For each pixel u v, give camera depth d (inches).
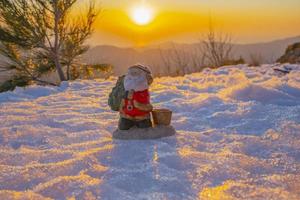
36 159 20.6
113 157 20.1
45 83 69.2
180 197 15.3
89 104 36.4
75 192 15.9
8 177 17.8
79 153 20.9
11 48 66.3
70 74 73.2
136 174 17.6
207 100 33.3
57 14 66.3
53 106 35.8
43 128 27.0
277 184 16.4
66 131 26.4
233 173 17.7
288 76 43.4
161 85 45.9
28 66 68.3
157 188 16.2
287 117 26.6
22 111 33.1
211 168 18.1
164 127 23.6
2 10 63.2
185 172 17.9
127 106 23.2
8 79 68.6
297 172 17.8
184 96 37.3
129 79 23.1
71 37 69.4
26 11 64.4
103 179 17.3
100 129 26.4
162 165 18.6
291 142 21.7
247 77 47.1
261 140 22.4
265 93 33.4
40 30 65.3
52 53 68.1
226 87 41.0
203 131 25.3
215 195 15.4
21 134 25.5
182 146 22.0
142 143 22.2
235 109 30.0
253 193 15.4
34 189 16.5
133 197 15.4
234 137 23.2
